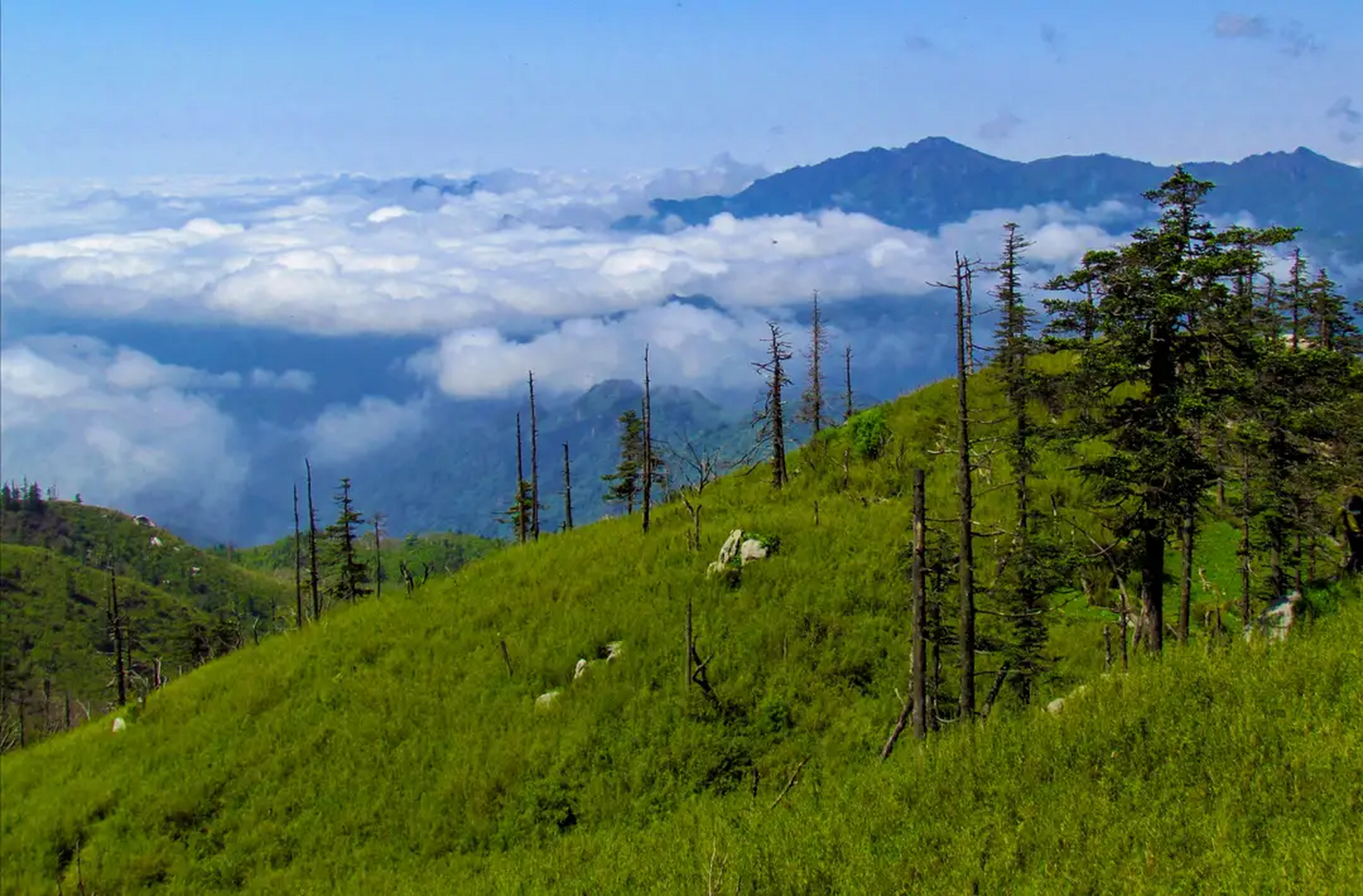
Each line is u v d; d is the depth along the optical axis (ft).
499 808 104.01
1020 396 120.26
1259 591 109.81
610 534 173.37
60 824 116.88
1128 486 73.46
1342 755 43.86
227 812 114.73
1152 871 39.29
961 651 81.87
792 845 56.75
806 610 125.49
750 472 193.26
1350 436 77.61
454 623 150.30
